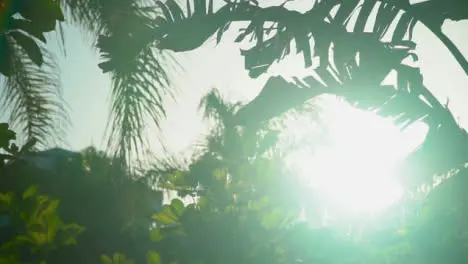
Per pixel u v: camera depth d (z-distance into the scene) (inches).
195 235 93.4
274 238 92.1
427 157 183.6
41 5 87.9
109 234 158.7
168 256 100.0
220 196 95.0
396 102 188.1
